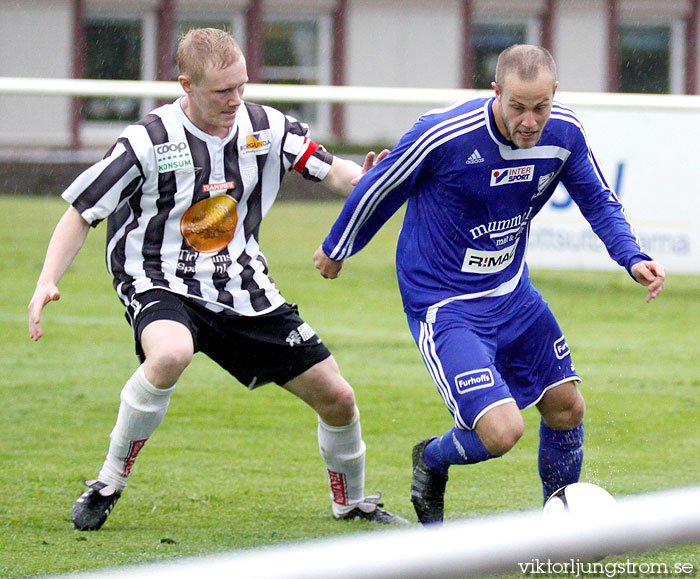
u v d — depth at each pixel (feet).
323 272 36.29
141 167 35.88
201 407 58.75
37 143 155.02
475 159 33.01
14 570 32.07
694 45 199.82
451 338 33.58
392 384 64.03
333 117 175.83
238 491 43.21
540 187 34.32
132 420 36.17
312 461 48.42
